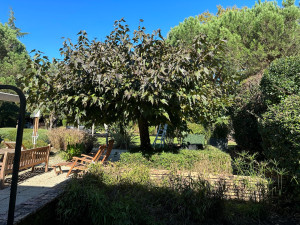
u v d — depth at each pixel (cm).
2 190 441
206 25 1498
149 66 554
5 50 2445
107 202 311
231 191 403
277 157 446
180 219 333
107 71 515
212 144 1080
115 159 854
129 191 371
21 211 265
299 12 1338
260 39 1358
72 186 329
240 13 1491
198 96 501
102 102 490
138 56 548
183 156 568
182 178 390
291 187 393
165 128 790
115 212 293
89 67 487
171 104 560
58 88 522
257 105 845
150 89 483
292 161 397
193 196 340
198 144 966
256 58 1280
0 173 461
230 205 373
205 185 365
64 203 312
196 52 484
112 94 513
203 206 328
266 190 391
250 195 394
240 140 914
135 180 400
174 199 350
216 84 661
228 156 572
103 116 600
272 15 1306
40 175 581
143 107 509
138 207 318
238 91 936
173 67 467
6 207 332
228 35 1305
